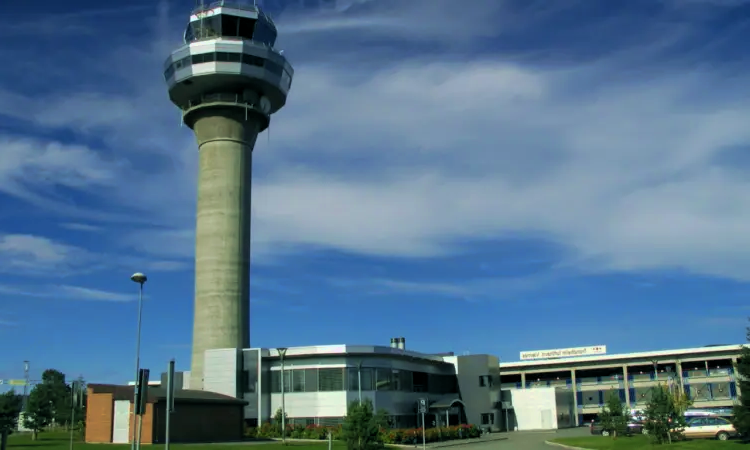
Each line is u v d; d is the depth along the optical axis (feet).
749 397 151.94
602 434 224.33
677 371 345.72
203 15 256.73
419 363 262.06
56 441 188.55
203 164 254.68
